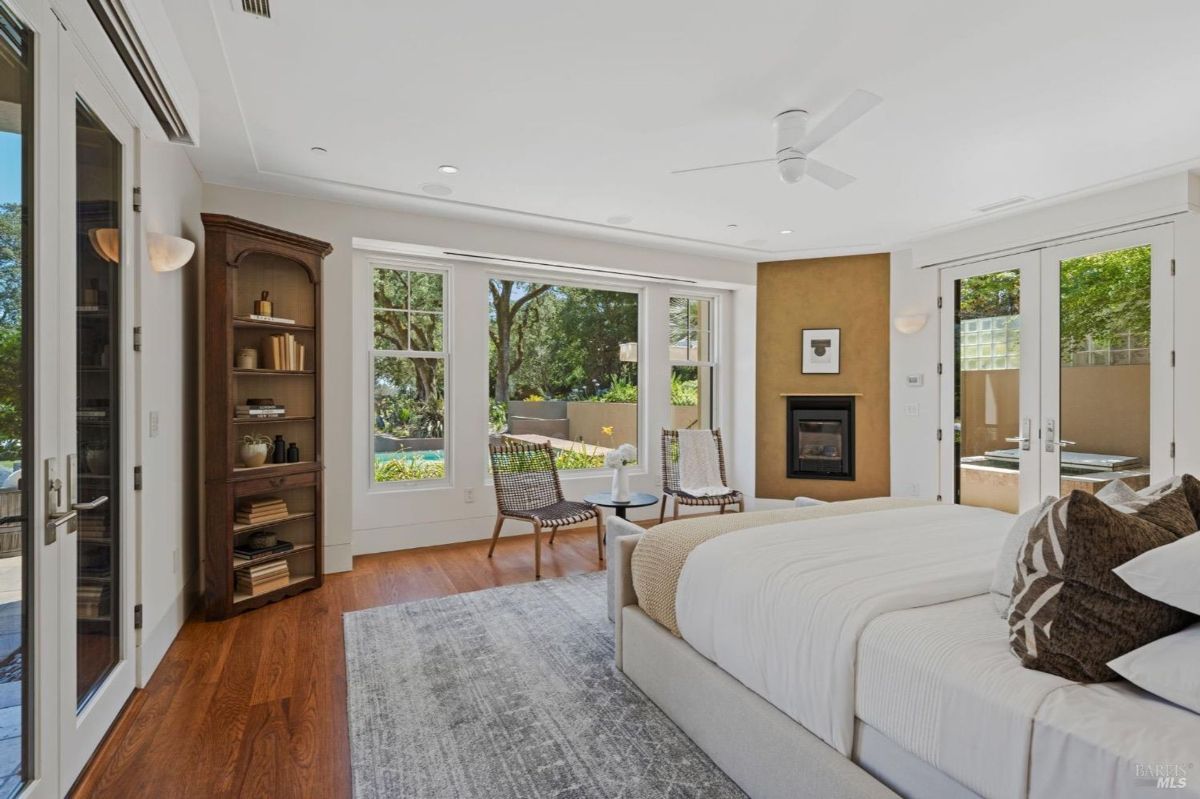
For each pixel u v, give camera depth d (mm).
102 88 1985
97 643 2035
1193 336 3551
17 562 1478
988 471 4750
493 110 2789
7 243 1437
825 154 3268
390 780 1814
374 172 3557
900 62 2359
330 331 3988
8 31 1433
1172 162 3381
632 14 2076
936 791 1288
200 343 3465
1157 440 3713
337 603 3408
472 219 4496
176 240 2562
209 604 3135
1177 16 2049
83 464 1908
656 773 1851
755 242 5262
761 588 1796
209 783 1810
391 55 2338
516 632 2971
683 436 5402
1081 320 4117
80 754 1794
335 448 3986
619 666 2539
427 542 4695
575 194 3959
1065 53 2285
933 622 1454
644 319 5785
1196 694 1054
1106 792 986
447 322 4832
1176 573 1116
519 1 2008
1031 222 4328
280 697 2330
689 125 2938
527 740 2025
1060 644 1213
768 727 1649
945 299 5074
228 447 3180
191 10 2057
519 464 4480
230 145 3164
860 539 2209
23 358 1501
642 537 2492
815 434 5832
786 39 2217
